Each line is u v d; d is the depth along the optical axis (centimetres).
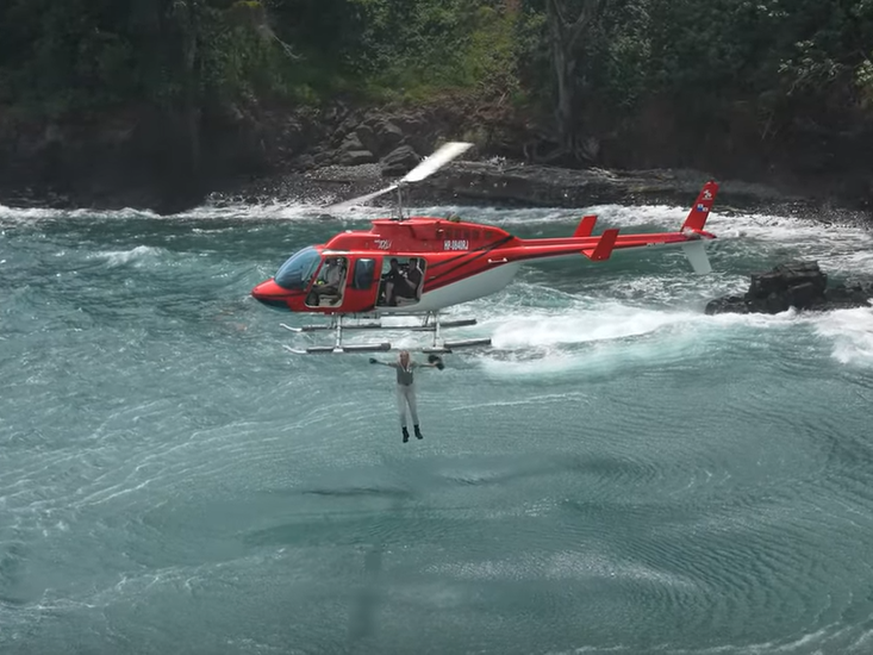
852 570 2075
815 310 3653
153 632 1955
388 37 6975
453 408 2923
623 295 4066
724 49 5925
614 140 6438
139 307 3916
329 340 3494
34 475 2580
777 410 2831
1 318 3766
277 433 2797
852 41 5572
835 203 5612
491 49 6875
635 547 2192
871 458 2541
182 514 2388
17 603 2053
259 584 2098
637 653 1847
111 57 6216
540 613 1972
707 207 2500
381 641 1908
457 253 2348
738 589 2027
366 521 2334
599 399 2953
